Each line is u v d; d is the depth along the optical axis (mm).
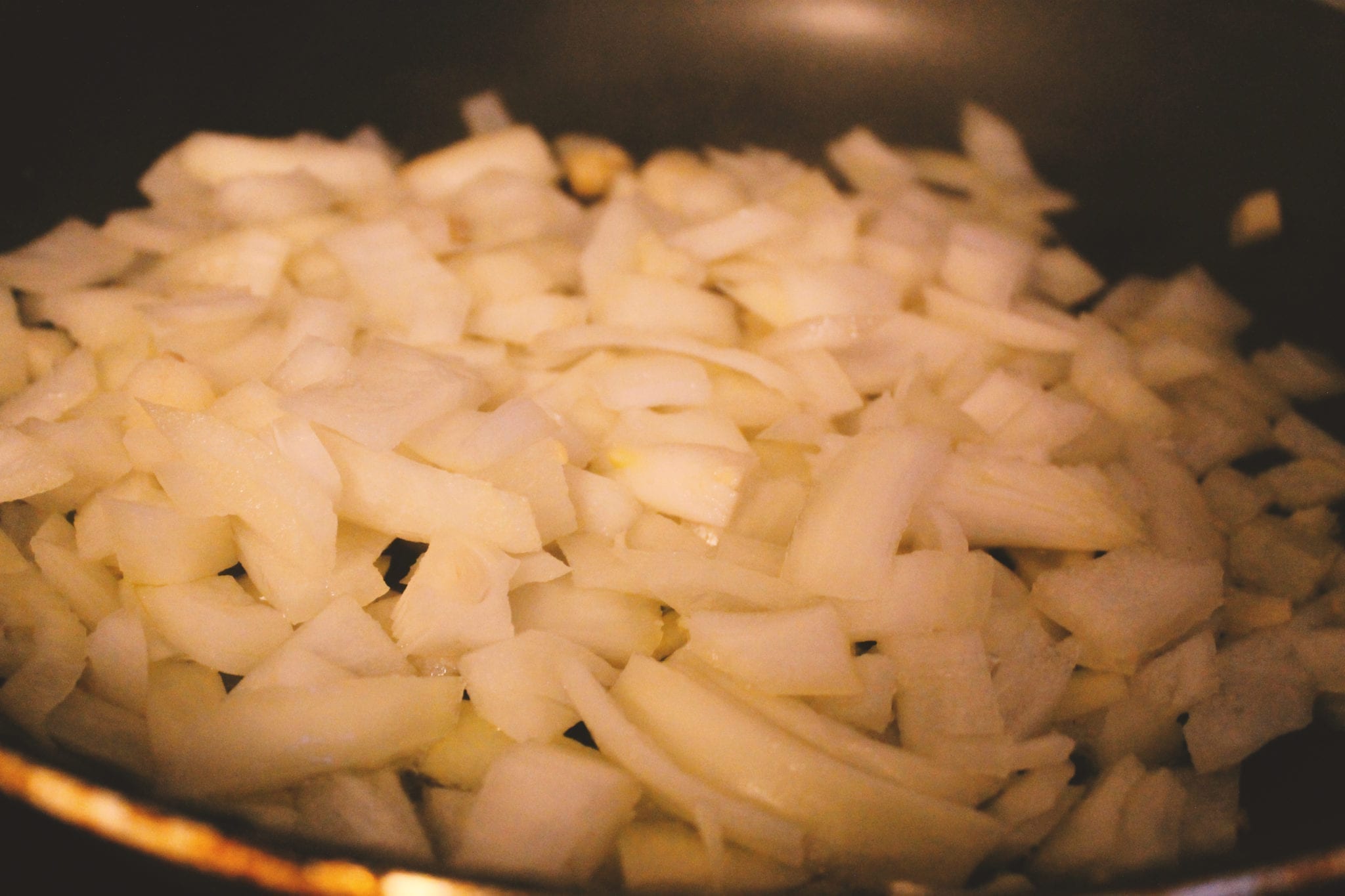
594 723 164
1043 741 165
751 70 248
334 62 237
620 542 178
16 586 172
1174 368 215
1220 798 167
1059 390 213
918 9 241
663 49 247
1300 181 216
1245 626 183
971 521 186
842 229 226
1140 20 227
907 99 246
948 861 159
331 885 134
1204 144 225
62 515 181
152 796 146
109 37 219
